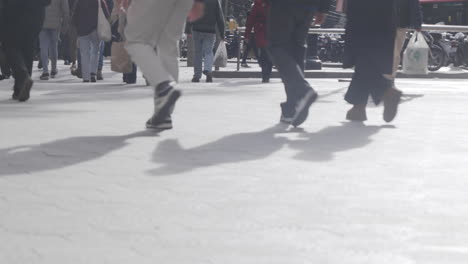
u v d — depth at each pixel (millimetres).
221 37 23938
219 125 11359
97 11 21734
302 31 11242
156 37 10391
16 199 6375
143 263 4684
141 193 6645
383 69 12039
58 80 23328
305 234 5387
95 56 22250
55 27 23672
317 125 11617
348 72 29609
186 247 5043
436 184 7215
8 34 14531
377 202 6414
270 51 11234
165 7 10133
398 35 17203
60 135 10023
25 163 8023
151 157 8469
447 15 45625
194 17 10461
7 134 10047
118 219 5746
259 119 12227
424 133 10891
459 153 9070
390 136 10508
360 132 10891
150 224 5609
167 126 10562
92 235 5305
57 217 5793
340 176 7539
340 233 5422
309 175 7547
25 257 4781
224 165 8023
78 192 6656
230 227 5555
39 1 14547
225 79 26516
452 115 13508
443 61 36375
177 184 7035
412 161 8477
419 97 17531
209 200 6406
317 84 23578
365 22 12008
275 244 5129
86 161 8164
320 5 11234
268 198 6508
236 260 4758
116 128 10805
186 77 26875
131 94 16797
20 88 14547
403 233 5449
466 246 5137
